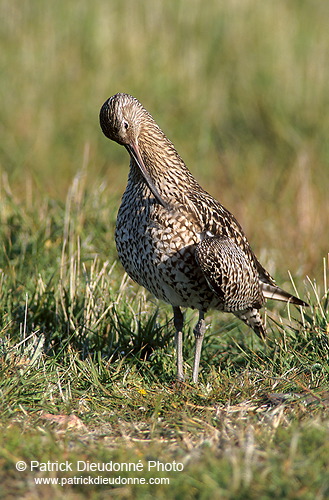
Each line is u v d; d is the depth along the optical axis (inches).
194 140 1257.4
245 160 1202.0
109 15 1512.1
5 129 1242.6
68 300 686.5
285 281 847.1
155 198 606.2
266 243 949.8
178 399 555.5
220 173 1175.6
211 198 645.3
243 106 1293.1
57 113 1293.1
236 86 1341.0
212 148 1246.9
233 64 1393.9
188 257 597.0
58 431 498.3
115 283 750.5
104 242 816.3
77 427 510.0
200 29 1480.1
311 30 1486.2
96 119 1283.2
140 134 636.1
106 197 880.9
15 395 536.7
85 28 1465.3
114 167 1192.8
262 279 677.3
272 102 1284.4
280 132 1228.5
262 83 1320.1
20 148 1203.9
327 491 392.8
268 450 436.8
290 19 1519.4
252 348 666.2
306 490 391.5
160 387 592.4
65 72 1373.0
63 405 546.6
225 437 471.2
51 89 1337.4
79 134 1252.5
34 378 558.6
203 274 598.2
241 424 491.8
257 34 1459.2
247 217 1012.5
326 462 419.8
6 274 743.1
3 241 789.9
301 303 663.1
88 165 1186.0
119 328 668.7
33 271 761.0
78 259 734.5
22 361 577.3
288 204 1051.9
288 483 394.3
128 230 621.6
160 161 633.6
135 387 591.5
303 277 862.5
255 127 1262.3
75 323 669.9
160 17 1518.2
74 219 821.9
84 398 564.4
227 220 634.8
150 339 658.2
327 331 622.5
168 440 481.7
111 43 1432.1
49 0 1547.7
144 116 639.8
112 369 617.9
